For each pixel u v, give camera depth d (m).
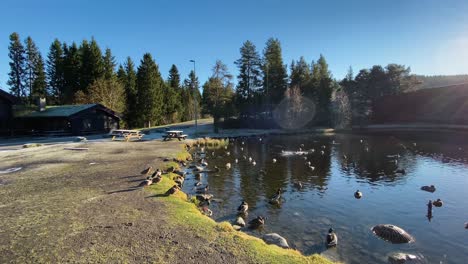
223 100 60.75
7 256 6.38
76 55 65.69
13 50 65.00
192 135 43.84
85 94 57.84
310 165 22.44
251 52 63.31
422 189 15.84
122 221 8.42
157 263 6.00
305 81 65.75
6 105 37.88
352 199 14.03
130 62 68.62
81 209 9.52
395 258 8.34
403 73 73.81
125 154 22.45
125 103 61.75
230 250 6.69
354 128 59.66
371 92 73.38
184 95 93.62
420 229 10.55
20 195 11.28
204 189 14.92
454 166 22.27
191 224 8.28
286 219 11.41
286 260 6.36
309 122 61.84
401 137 44.50
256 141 40.53
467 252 8.85
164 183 13.28
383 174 19.55
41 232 7.66
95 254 6.39
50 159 20.00
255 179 17.78
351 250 8.93
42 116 39.31
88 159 19.91
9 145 29.34
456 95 60.78
